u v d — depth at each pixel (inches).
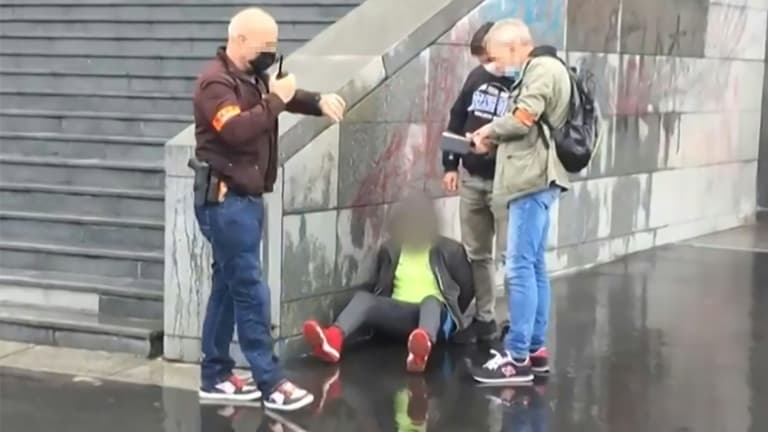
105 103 395.5
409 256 295.6
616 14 414.9
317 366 274.5
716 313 339.0
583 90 254.7
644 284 383.6
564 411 240.8
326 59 303.6
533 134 250.8
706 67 493.7
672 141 469.4
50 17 453.4
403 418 235.0
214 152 226.7
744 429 230.2
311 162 279.1
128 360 278.2
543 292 265.9
